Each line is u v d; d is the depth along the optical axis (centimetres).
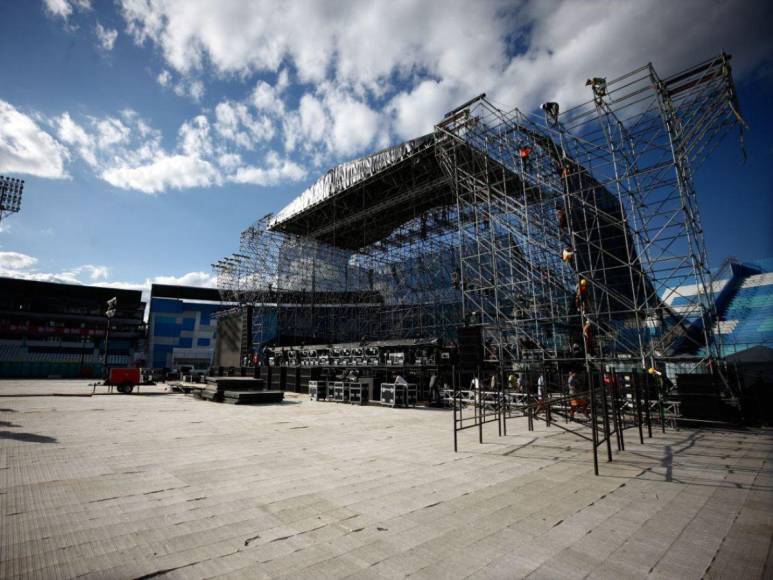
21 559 368
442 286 3628
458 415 1634
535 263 2548
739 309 3047
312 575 345
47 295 7275
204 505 524
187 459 789
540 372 1762
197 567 358
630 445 974
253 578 339
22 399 2136
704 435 1139
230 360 4228
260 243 4734
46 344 6838
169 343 7888
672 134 1791
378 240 4784
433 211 3947
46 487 591
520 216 2477
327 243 5072
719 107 1688
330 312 4606
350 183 3578
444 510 511
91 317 7419
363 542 414
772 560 378
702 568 363
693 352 2255
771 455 850
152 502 533
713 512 507
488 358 2361
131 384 2700
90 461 760
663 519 483
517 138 2397
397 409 1855
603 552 394
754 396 1357
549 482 642
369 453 864
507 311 3012
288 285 4475
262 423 1329
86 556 377
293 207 4366
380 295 4353
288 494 573
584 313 2014
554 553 391
